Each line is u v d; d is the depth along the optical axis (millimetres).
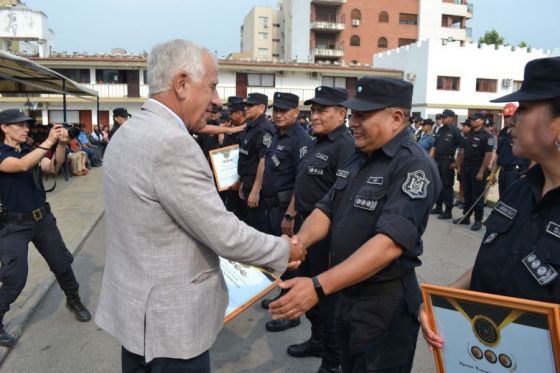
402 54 30703
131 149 1542
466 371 1394
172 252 1569
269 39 61781
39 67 6633
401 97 1959
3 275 3324
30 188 3430
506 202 1510
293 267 2037
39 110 24922
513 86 29594
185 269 1593
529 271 1339
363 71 28828
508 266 1409
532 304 1198
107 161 1646
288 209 3740
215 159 5195
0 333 3400
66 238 6375
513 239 1427
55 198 9609
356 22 46312
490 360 1326
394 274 1924
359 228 1969
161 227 1543
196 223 1520
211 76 1707
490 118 9398
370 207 1935
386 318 1942
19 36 27875
